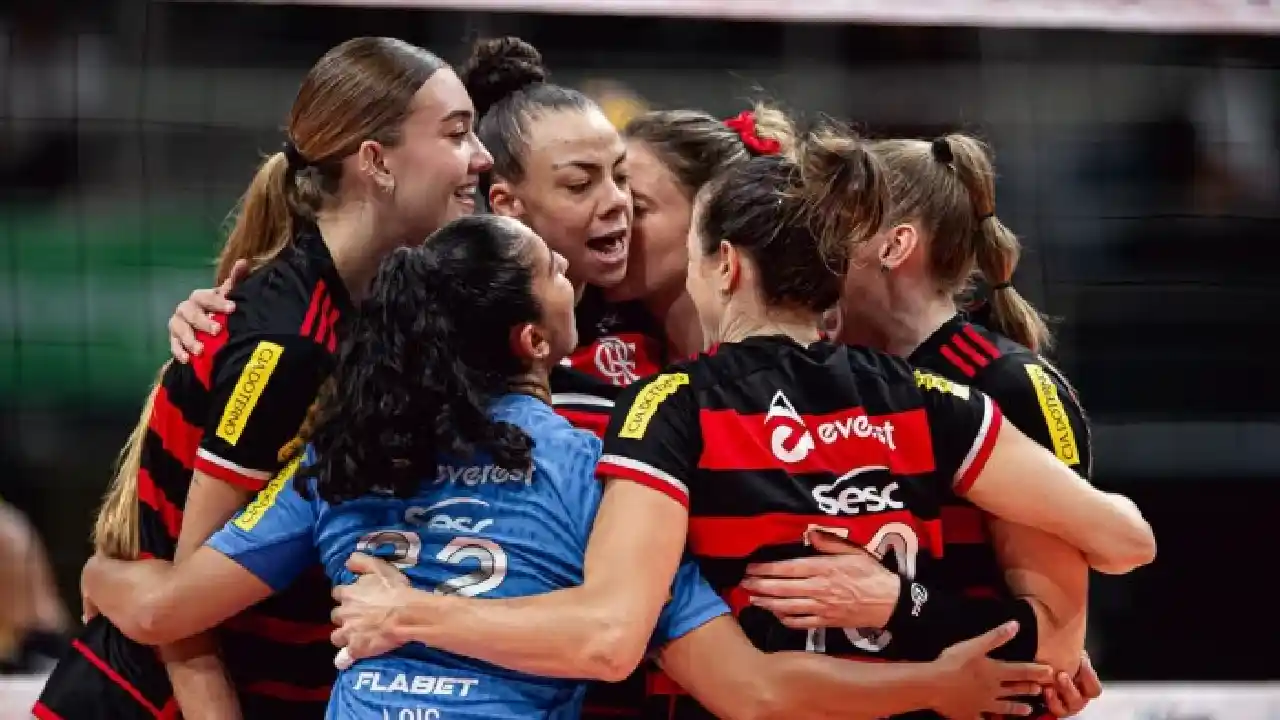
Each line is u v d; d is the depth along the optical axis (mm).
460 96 9500
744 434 7941
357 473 7812
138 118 23734
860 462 8000
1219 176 24094
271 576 8578
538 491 7926
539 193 10062
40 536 22047
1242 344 23797
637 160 10523
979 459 8117
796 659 7840
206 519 8891
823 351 8219
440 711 7664
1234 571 21828
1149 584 21672
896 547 7996
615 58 24172
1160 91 24141
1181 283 23938
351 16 24031
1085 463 8750
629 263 10562
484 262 8031
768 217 8172
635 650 7508
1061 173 24172
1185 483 22328
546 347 8242
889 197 8531
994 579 8617
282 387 8875
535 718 7773
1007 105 24406
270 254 9594
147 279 23594
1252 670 21047
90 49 23703
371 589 7793
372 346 7852
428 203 9383
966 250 9266
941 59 24344
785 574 7820
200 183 24094
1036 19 16984
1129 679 21047
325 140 9273
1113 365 23734
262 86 24078
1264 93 23859
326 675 9602
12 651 17641
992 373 8773
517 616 7539
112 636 9609
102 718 9406
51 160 23734
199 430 9156
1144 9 16891
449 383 7797
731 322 8406
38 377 23016
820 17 16812
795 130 11047
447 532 7895
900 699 7867
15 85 23594
